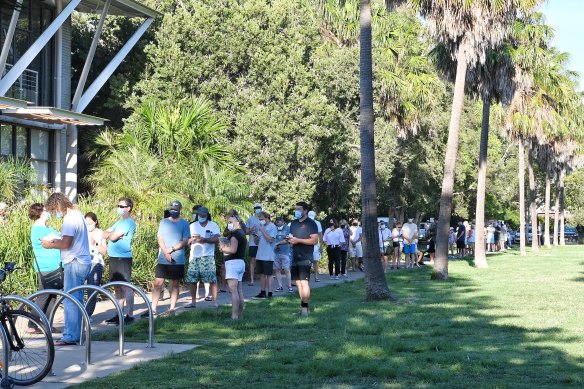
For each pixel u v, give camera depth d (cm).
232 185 2644
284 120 3147
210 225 1703
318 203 3578
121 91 3344
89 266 1144
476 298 1928
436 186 5434
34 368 915
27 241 1666
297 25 3478
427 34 2825
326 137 3234
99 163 2759
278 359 1031
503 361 1026
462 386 875
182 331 1323
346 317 1500
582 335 1269
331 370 945
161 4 3488
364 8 1944
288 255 2161
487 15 2603
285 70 3209
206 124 2856
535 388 861
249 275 2570
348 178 3588
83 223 1141
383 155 3981
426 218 8619
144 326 1350
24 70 2625
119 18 3519
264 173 3148
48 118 2517
